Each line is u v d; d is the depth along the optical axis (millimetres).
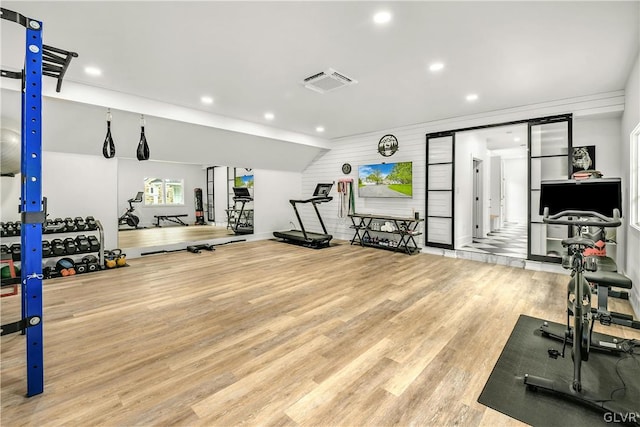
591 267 1965
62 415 1702
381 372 2127
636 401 1820
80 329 2789
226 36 2900
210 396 1870
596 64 3475
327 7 2445
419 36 2889
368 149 7418
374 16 2562
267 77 3904
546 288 3986
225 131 6008
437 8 2449
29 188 1806
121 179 11305
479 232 7863
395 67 3592
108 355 2344
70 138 4988
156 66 3588
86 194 5480
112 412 1728
